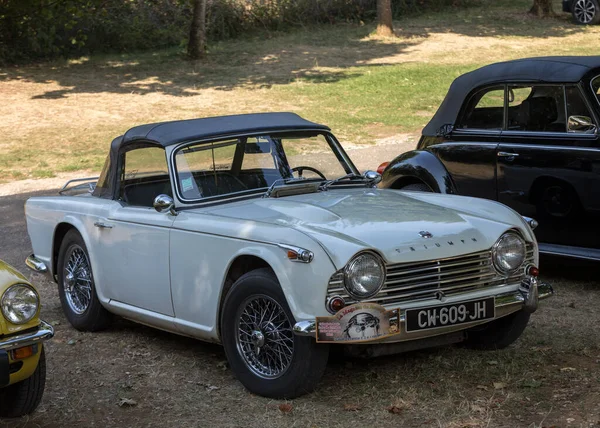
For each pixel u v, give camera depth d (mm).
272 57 27578
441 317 4691
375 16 34562
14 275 4480
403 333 4586
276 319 4777
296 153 5953
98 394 5078
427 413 4520
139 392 5082
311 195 5633
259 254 4699
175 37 30359
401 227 4852
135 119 18906
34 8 26141
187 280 5266
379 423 4418
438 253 4707
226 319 4969
